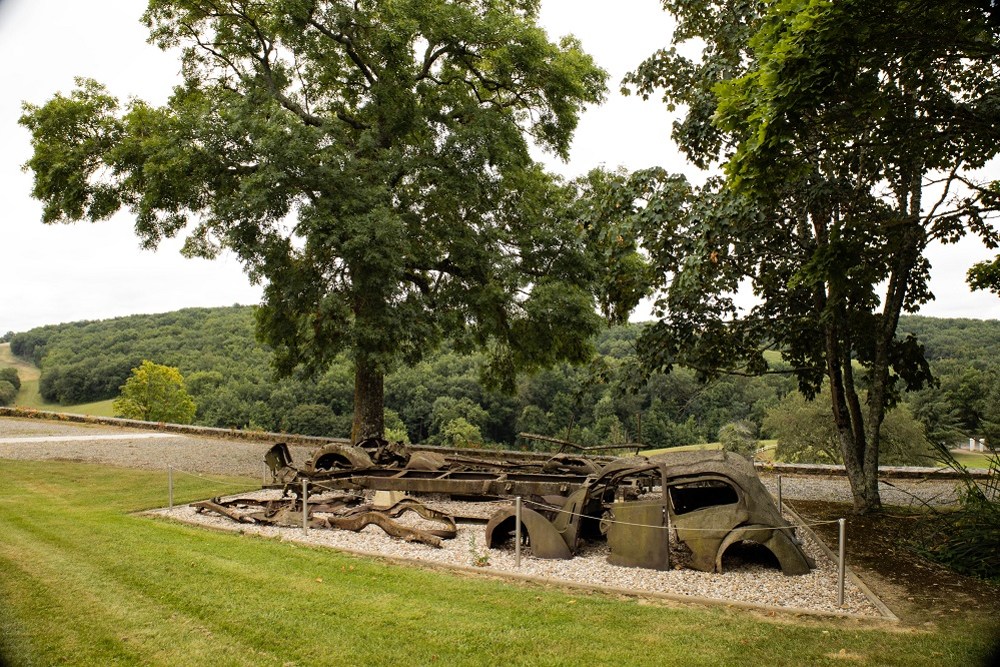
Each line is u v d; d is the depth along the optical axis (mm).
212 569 6730
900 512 10391
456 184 15367
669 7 11758
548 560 7523
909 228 9750
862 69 7215
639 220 10734
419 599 5945
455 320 16750
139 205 15602
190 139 14297
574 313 16156
